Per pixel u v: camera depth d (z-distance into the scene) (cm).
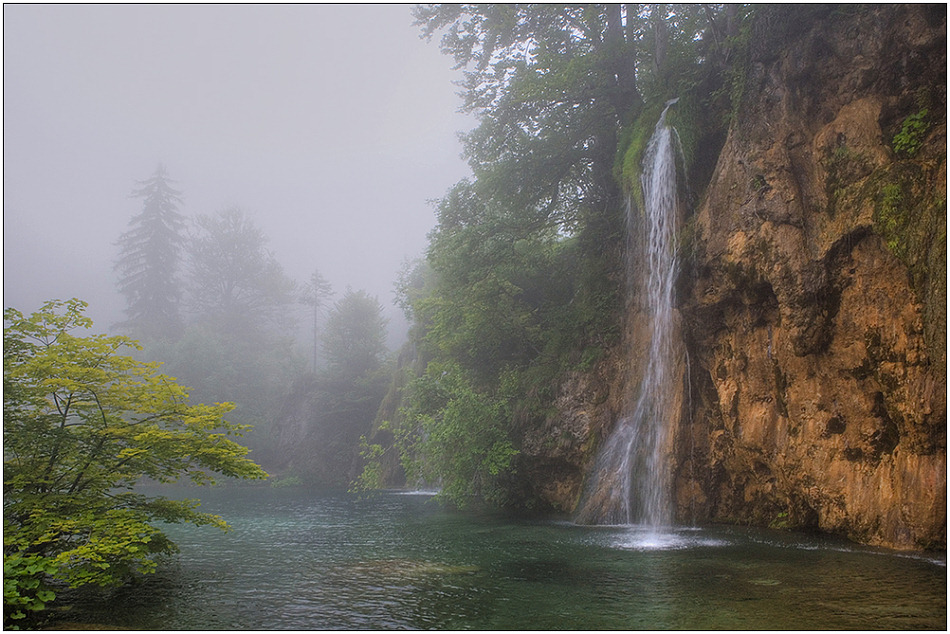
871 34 1739
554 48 3092
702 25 2805
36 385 1164
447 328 3400
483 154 3347
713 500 2112
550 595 1120
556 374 2819
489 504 3088
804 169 1789
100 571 1192
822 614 927
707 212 2028
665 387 2252
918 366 1395
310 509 3042
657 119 2519
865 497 1546
